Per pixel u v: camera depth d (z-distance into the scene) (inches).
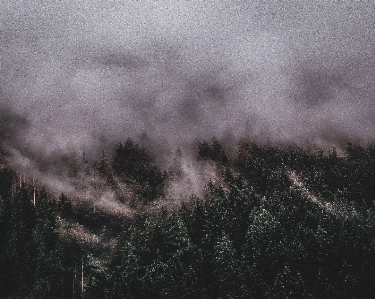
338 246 1264.8
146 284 1222.9
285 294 1076.5
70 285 1305.4
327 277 1143.6
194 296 1162.6
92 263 1401.3
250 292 1115.9
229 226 1513.3
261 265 1241.4
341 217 1512.1
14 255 1402.6
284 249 1267.2
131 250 1428.4
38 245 1475.1
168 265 1300.4
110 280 1293.1
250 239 1371.8
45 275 1322.6
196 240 1472.7
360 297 1045.2
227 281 1179.3
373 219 1462.8
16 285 1311.5
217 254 1315.2
